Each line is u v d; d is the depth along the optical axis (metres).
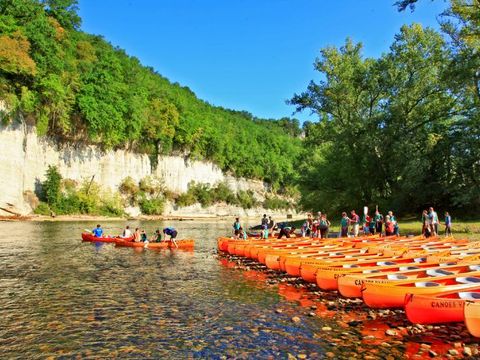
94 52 86.69
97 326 10.03
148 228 54.03
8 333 9.58
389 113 39.00
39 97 63.00
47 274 17.19
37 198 65.00
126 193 88.12
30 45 61.25
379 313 10.65
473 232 26.75
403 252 17.02
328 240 22.92
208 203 115.81
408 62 38.56
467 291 9.77
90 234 31.14
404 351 8.04
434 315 8.91
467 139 34.62
